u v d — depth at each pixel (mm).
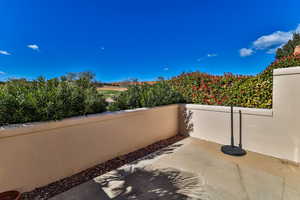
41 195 1855
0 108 1757
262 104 3285
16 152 1747
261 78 3420
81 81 2939
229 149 3217
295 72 2549
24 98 1906
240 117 3309
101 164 2691
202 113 4035
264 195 1831
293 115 2623
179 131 4660
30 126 1820
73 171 2316
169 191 1939
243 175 2314
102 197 1826
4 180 1676
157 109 3896
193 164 2703
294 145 2641
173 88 5078
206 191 1930
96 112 2812
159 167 2604
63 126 2146
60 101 2129
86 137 2457
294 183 2082
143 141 3557
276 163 2668
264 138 3006
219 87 4289
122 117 3037
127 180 2205
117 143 2984
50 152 2045
